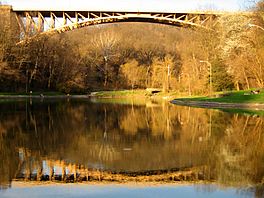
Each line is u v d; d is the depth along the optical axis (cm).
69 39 8400
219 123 2239
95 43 9438
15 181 938
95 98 6850
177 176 980
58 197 814
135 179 952
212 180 938
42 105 4253
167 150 1338
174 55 9256
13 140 1591
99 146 1429
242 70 5022
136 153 1282
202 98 4844
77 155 1254
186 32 7750
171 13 6444
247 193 834
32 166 1098
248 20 4906
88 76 8238
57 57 7044
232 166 1080
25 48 6438
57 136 1714
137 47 9788
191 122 2336
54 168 1073
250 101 3934
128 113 3134
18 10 6494
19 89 6719
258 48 4722
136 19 6588
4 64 5912
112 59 9150
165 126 2133
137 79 8538
